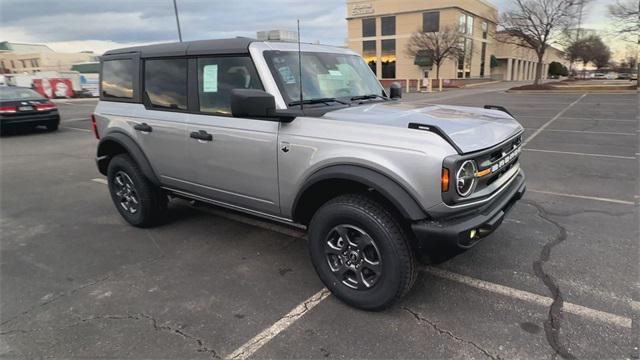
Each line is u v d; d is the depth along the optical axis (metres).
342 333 2.67
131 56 4.22
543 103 18.36
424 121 2.79
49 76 29.34
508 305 2.90
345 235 2.84
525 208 4.79
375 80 4.12
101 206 5.44
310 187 2.89
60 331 2.77
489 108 3.86
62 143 10.77
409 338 2.59
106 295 3.21
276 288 3.24
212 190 3.66
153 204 4.37
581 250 3.68
